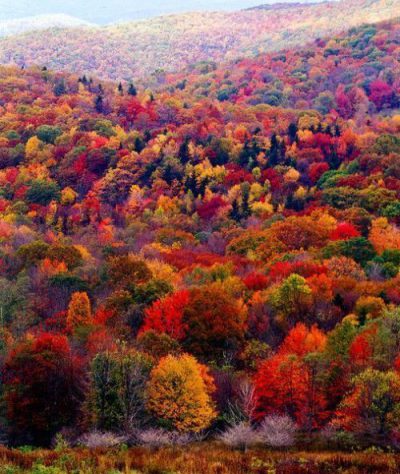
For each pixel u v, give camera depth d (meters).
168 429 36.22
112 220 124.94
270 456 28.70
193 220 122.50
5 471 24.67
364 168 132.75
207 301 54.06
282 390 35.94
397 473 25.95
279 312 58.12
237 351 51.88
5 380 42.72
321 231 93.81
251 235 97.25
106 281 71.62
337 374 37.56
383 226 96.25
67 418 40.59
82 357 45.72
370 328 44.53
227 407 39.47
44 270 74.25
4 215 123.94
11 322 62.09
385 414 31.31
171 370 36.50
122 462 26.78
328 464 26.94
